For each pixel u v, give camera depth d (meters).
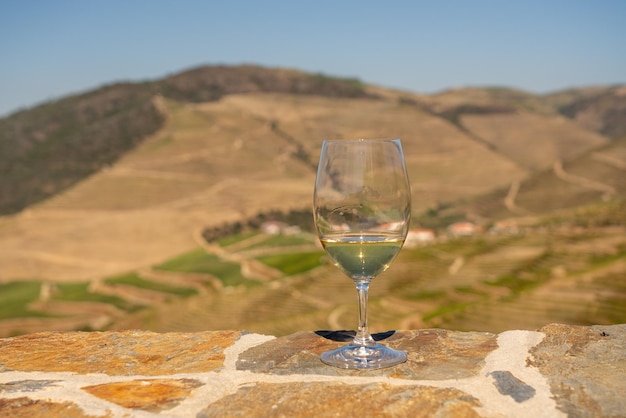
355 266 2.01
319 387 1.87
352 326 51.00
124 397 1.85
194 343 2.38
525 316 39.03
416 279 64.19
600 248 65.44
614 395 1.76
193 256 107.06
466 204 137.88
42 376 2.05
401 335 2.41
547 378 1.91
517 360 2.06
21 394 1.89
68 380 2.01
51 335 2.57
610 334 2.29
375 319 52.09
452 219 126.38
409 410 1.71
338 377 1.95
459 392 1.82
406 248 77.44
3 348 2.40
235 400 1.82
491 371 1.97
